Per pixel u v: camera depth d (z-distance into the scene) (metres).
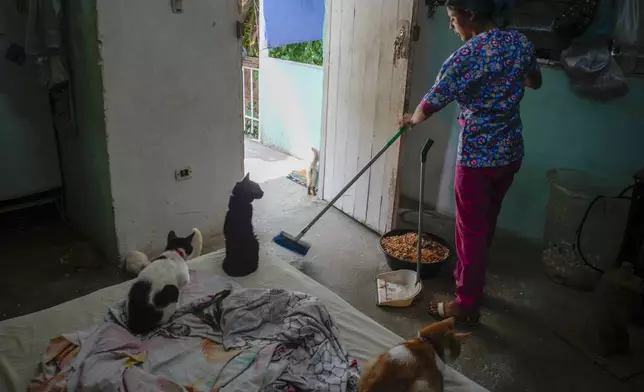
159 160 3.03
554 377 2.35
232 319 2.25
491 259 3.31
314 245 3.41
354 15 3.41
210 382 1.95
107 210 2.97
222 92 3.20
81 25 2.68
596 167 3.14
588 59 2.93
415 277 2.92
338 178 3.87
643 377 2.36
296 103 4.90
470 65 2.29
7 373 2.01
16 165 3.28
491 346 2.53
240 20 3.14
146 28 2.75
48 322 2.31
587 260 2.97
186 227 3.29
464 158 2.44
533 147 3.39
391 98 3.23
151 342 2.14
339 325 2.37
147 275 2.22
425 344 1.72
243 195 2.65
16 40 3.03
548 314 2.78
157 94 2.90
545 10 3.03
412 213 3.96
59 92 3.04
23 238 3.35
